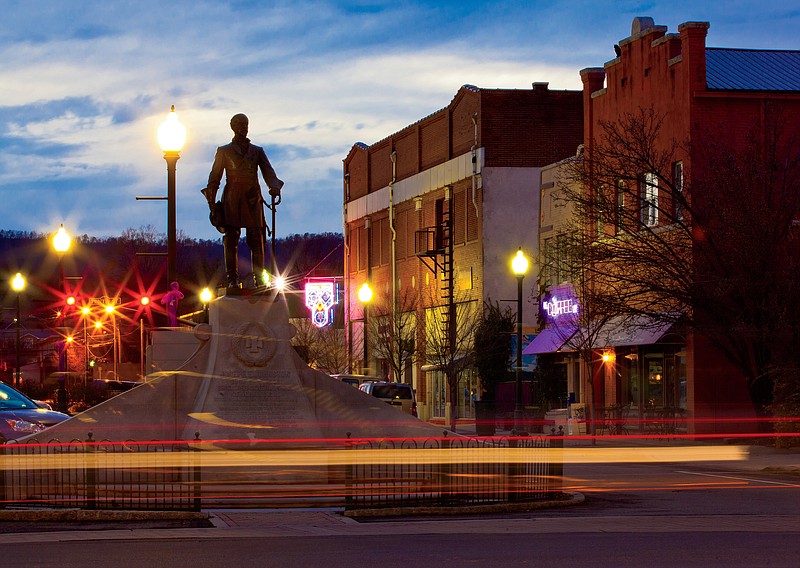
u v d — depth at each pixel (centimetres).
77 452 1964
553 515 1803
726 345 3997
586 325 4319
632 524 1659
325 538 1520
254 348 2458
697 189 3781
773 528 1605
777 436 3544
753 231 3578
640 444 3897
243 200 2531
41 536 1545
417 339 6531
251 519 1738
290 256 15438
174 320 2905
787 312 3544
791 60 4488
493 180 6125
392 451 2119
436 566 1251
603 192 3947
